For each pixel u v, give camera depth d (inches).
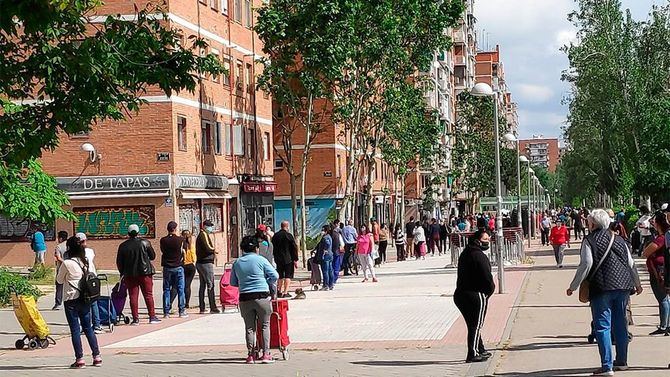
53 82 525.0
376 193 3053.6
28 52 550.6
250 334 592.4
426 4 1806.1
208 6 1833.2
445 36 1857.8
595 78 2378.2
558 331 687.1
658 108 1923.0
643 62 2372.0
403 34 1758.1
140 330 813.2
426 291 1114.7
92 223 1628.9
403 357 597.6
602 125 2433.6
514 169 4195.4
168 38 550.9
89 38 515.8
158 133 1620.3
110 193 1612.9
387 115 1840.6
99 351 644.1
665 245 600.1
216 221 1838.1
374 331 738.8
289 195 2551.7
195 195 1684.3
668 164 1852.9
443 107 4207.7
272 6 1644.9
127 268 856.9
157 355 653.9
